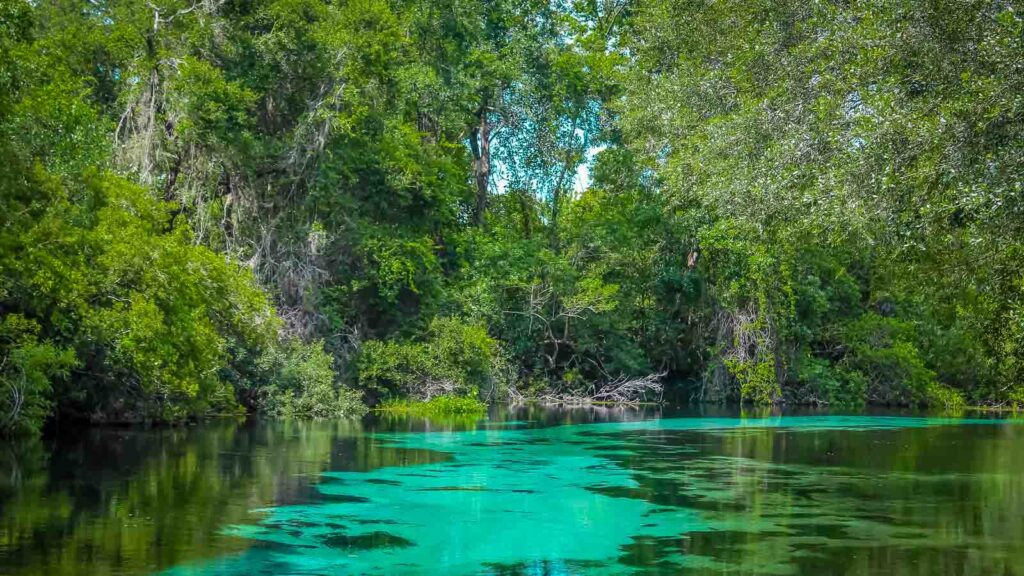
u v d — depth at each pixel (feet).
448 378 98.32
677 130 81.97
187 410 68.08
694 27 83.35
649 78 102.37
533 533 32.55
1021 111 37.14
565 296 116.98
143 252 56.18
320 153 88.07
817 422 86.33
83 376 62.69
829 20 51.39
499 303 115.03
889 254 47.83
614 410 101.24
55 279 50.78
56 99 52.85
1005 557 29.14
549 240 129.18
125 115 79.36
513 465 49.32
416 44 117.29
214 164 83.66
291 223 90.48
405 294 104.88
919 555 29.50
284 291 87.15
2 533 29.89
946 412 111.24
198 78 78.69
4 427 53.93
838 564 28.25
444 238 119.96
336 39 87.35
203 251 63.21
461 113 118.32
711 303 119.34
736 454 55.88
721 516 35.78
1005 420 94.58
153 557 27.50
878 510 37.09
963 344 124.47
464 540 31.32
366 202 101.30
